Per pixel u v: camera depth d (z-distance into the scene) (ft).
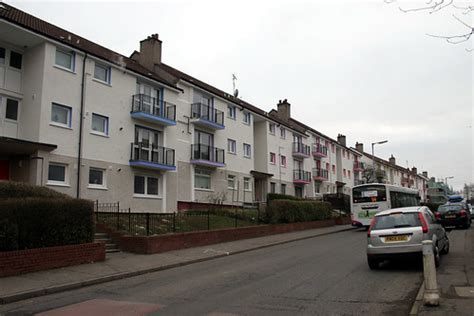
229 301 26.03
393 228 36.35
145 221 58.90
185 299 26.96
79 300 27.68
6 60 62.08
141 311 23.95
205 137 98.63
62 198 40.83
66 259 38.73
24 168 60.34
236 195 107.55
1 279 32.65
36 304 26.89
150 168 79.00
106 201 69.51
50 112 61.87
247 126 116.16
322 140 170.60
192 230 59.88
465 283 28.81
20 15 69.15
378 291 27.89
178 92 88.84
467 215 84.79
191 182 90.84
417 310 22.06
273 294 27.71
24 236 36.35
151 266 40.57
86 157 66.74
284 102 152.15
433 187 305.94
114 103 73.10
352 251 51.37
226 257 49.39
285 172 137.39
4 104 61.26
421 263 38.93
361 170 205.16
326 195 145.89
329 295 27.04
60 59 65.36
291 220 86.58
